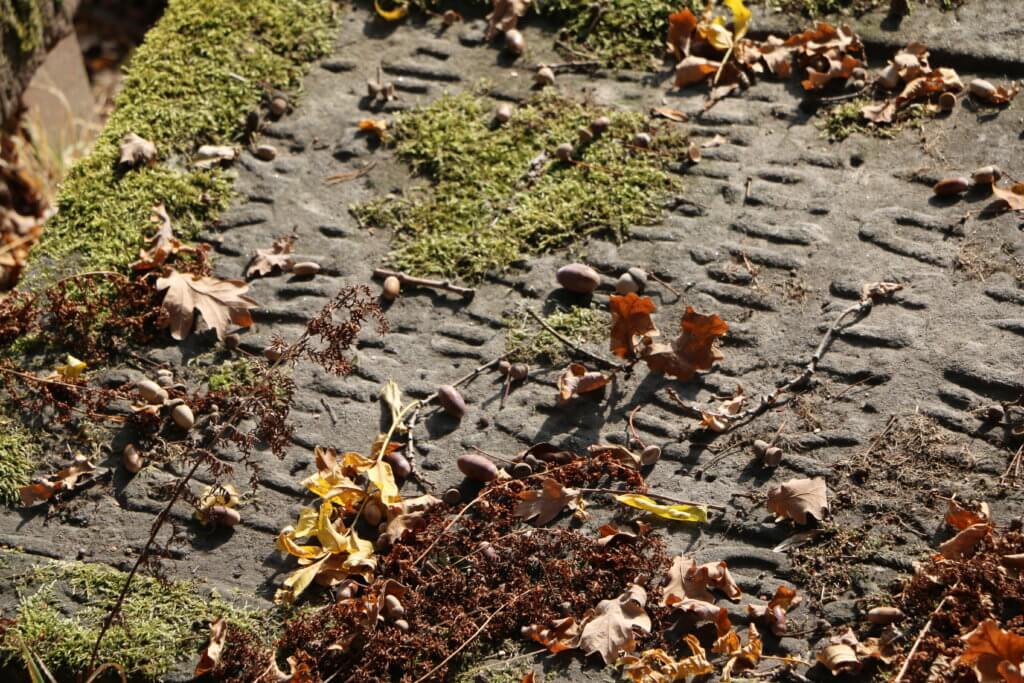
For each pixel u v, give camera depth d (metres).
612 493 3.25
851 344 3.53
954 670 2.80
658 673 2.85
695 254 3.83
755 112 4.25
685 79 4.36
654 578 3.08
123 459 3.45
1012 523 3.06
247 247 4.01
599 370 3.57
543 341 3.66
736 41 4.41
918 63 4.23
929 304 3.59
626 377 3.55
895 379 3.42
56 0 5.09
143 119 4.36
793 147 4.12
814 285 3.70
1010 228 3.73
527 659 2.95
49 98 5.75
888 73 4.23
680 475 3.30
